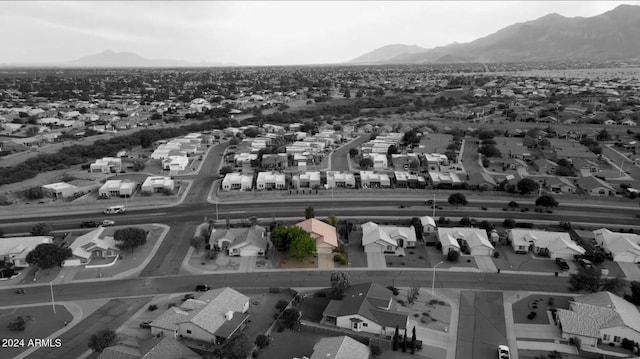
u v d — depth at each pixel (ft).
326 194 400.88
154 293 241.76
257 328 210.18
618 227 327.06
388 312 212.23
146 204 379.76
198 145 577.02
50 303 231.30
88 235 294.66
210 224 328.29
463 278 258.16
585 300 223.10
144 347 183.11
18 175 443.73
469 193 398.01
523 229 307.99
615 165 482.69
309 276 260.42
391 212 357.61
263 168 482.69
